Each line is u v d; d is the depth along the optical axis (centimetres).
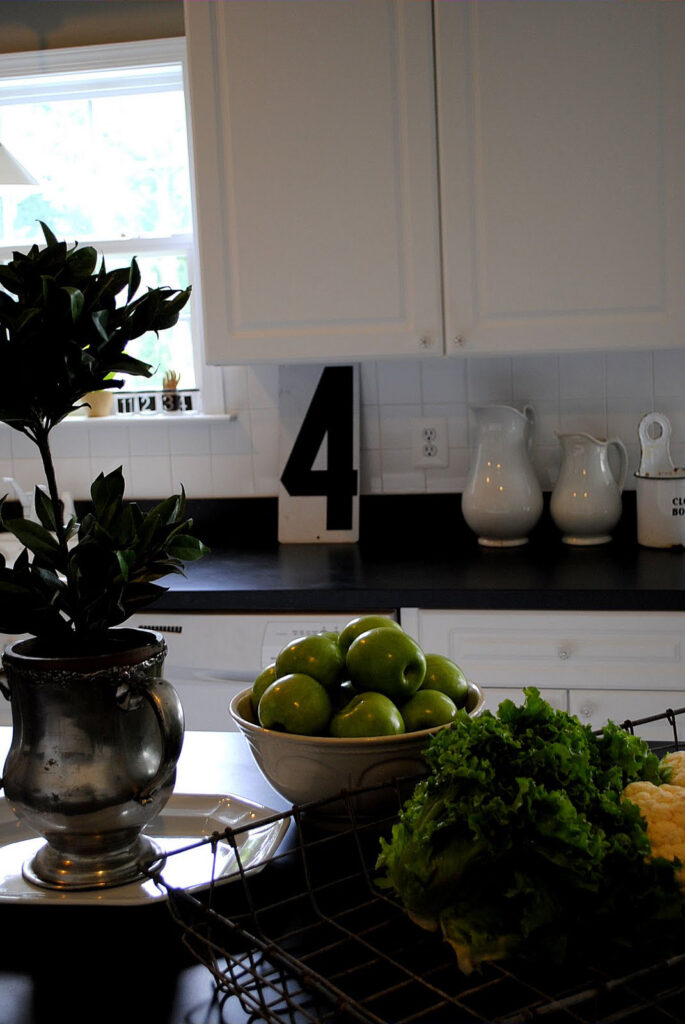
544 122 232
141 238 307
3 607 86
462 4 230
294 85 238
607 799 72
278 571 249
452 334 240
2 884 88
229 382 297
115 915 82
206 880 87
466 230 237
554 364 281
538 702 79
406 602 224
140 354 312
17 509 306
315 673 95
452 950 73
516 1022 58
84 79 301
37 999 72
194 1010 69
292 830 99
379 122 237
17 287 86
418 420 288
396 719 91
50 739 85
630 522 281
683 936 69
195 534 302
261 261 245
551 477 286
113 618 88
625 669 216
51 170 313
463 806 69
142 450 304
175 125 307
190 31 239
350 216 240
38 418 88
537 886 67
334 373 288
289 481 290
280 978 70
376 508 292
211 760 120
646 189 231
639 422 278
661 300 234
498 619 221
